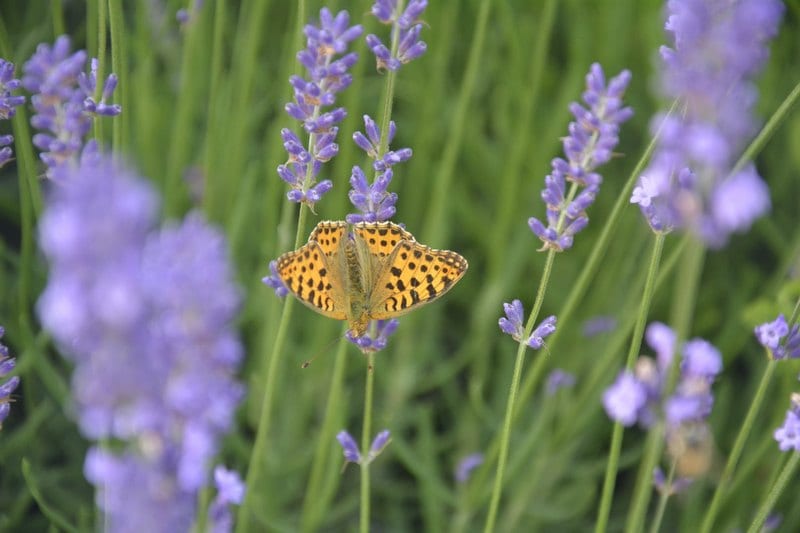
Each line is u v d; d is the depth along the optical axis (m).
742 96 0.51
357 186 0.59
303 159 0.58
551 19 0.69
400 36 0.58
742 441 0.59
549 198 0.57
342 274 0.60
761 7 0.51
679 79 0.51
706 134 0.51
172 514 0.48
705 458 0.58
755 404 0.59
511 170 0.71
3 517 0.64
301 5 0.62
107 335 0.39
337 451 0.64
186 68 0.67
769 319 0.65
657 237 0.57
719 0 0.51
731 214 0.52
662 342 0.58
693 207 0.52
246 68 0.67
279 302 0.66
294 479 0.68
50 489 0.66
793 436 0.57
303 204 0.58
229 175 0.69
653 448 0.58
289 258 0.58
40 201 0.62
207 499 0.58
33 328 0.67
